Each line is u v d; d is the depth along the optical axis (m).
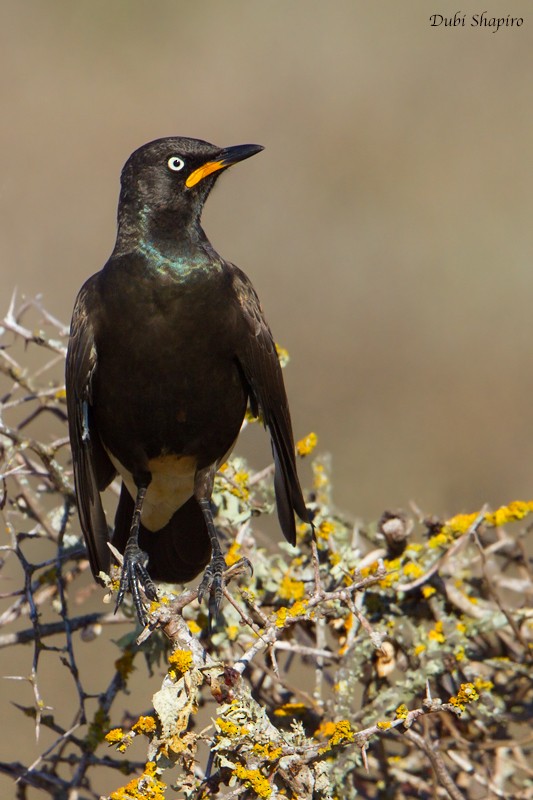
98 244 23.78
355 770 9.78
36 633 9.13
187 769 7.36
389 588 9.52
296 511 9.95
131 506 11.30
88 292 10.56
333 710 9.02
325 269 23.69
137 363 10.36
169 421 10.62
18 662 14.72
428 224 24.52
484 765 9.70
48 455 9.93
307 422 20.17
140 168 10.52
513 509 9.89
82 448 10.24
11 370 10.84
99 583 9.84
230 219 24.66
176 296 10.27
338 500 18.56
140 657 13.55
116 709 14.17
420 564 9.80
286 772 7.39
